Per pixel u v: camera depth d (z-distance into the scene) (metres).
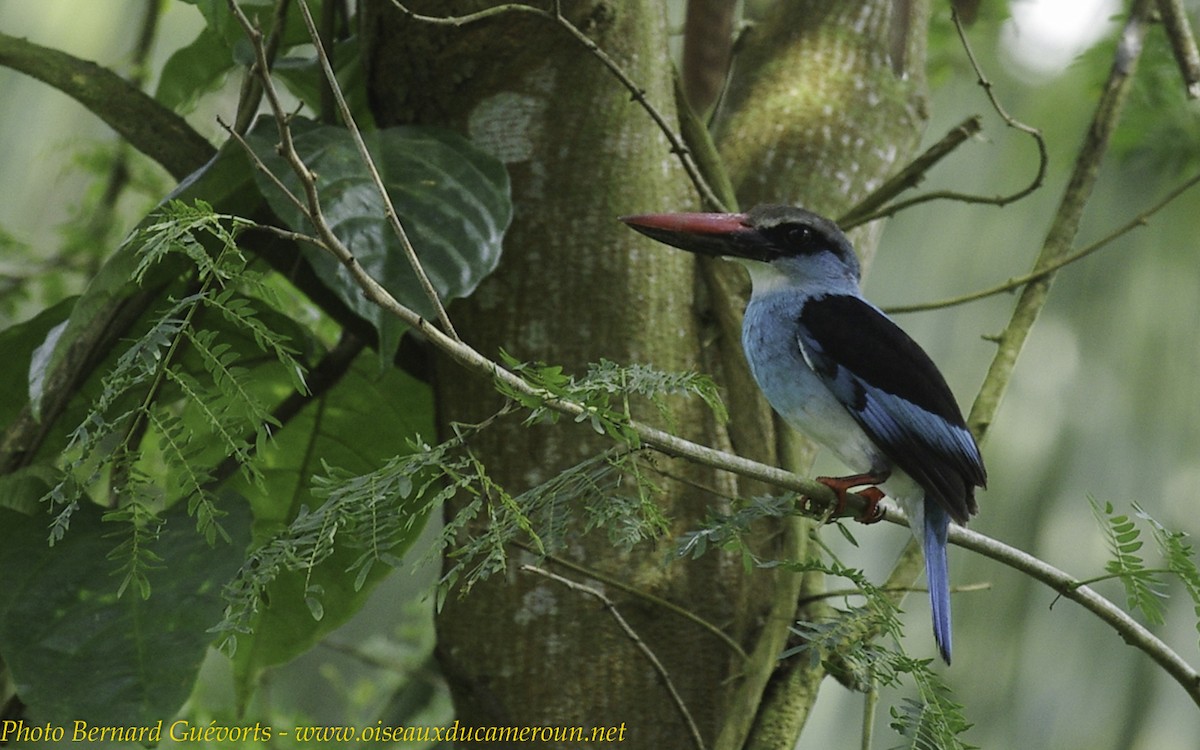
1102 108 7.45
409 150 6.07
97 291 5.59
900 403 6.64
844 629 4.74
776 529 6.14
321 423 7.38
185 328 4.17
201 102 9.30
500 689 5.82
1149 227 10.54
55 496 4.35
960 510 6.51
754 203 7.36
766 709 5.72
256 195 6.30
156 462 7.59
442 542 4.36
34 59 6.74
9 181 10.54
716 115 8.07
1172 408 10.44
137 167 9.48
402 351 6.88
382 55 6.52
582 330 6.11
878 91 7.78
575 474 4.73
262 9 7.16
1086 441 10.53
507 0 6.34
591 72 6.33
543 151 6.27
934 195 7.06
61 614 5.60
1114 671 10.48
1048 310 10.82
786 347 6.91
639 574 5.86
